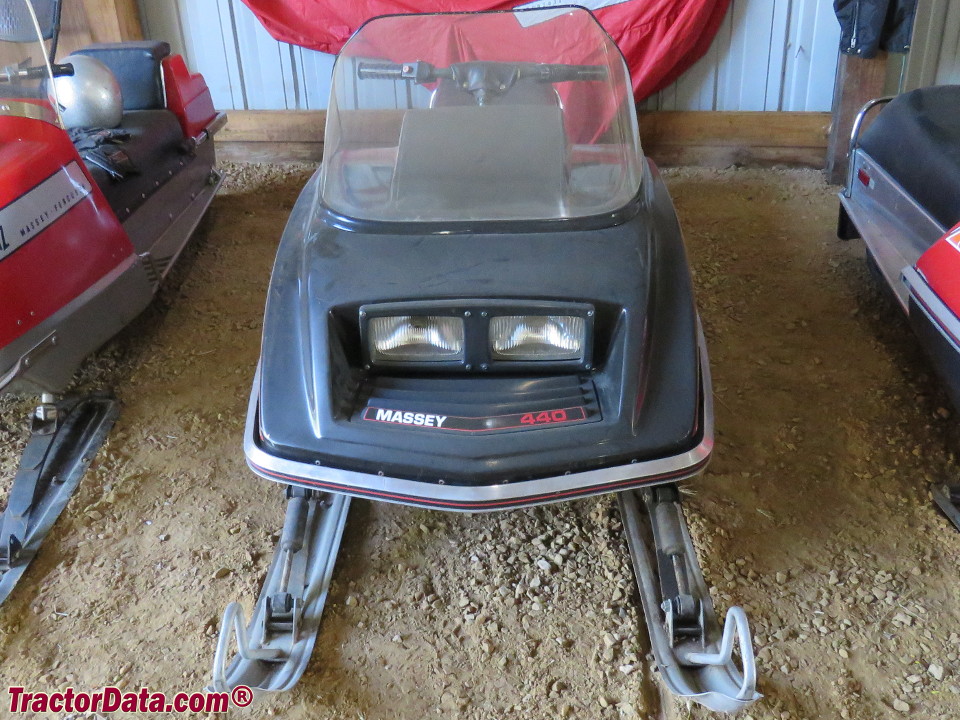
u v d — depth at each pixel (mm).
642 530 2271
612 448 1870
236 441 2824
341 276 2051
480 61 2498
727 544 2342
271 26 4918
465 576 2287
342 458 1882
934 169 2902
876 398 2922
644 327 1983
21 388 2604
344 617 2176
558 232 2135
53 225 2639
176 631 2141
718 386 3023
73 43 5000
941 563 2271
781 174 4875
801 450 2695
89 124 3529
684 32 4547
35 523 2453
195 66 5199
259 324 3523
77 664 2062
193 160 4145
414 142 2316
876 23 4137
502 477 1842
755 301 3566
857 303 3506
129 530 2461
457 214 2166
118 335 3422
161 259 3461
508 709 1935
